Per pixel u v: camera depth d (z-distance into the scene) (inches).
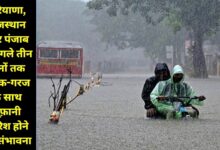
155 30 4323.3
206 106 1090.7
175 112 807.7
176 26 2822.3
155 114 819.4
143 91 826.8
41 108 1002.7
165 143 581.0
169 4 2869.1
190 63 3388.3
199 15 2755.9
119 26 4443.9
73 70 2751.0
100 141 593.3
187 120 803.4
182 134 650.8
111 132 667.4
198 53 2874.0
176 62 4227.4
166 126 730.2
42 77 2775.6
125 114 907.4
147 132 668.7
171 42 4185.5
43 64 2763.3
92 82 1977.1
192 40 3213.6
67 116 866.8
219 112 956.0
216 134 652.7
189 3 2719.0
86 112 939.3
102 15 4576.8
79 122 780.0
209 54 4018.2
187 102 819.4
